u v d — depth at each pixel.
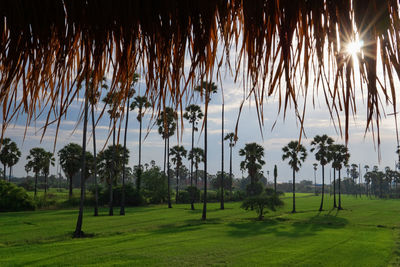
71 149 49.34
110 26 0.86
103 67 0.90
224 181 88.62
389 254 16.12
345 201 84.81
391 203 75.81
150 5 0.87
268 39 0.76
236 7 0.82
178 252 15.76
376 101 0.65
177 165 62.16
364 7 0.66
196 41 0.83
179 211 43.97
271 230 25.02
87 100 0.86
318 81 0.72
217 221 31.47
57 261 13.49
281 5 0.74
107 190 52.50
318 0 0.72
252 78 0.77
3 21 0.92
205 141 34.25
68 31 0.87
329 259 14.79
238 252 16.05
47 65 0.94
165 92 0.88
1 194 41.81
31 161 52.56
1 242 18.69
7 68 0.92
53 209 45.44
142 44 0.89
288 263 13.83
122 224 28.06
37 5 0.89
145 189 60.50
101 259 13.98
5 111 0.92
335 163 54.31
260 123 0.75
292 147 45.88
